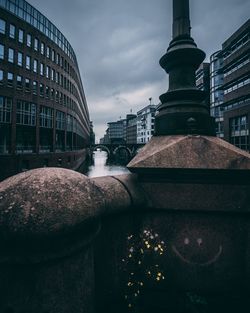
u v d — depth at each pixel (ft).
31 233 4.08
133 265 6.99
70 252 4.57
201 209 6.91
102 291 6.28
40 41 109.09
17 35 94.27
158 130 9.18
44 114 113.70
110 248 6.50
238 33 101.96
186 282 7.06
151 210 7.26
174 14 9.64
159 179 7.17
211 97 164.35
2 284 4.43
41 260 4.26
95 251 6.10
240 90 106.01
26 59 99.35
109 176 7.48
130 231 7.09
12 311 4.36
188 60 8.88
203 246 7.02
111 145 282.77
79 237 4.83
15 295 4.37
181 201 7.01
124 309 6.48
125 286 6.76
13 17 92.32
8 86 89.40
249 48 94.02
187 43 8.97
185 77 9.02
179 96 8.82
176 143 7.36
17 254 4.28
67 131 142.61
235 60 107.04
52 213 4.27
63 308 4.58
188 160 6.89
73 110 158.40
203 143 7.25
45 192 4.51
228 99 117.70
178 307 6.65
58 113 128.77
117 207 6.28
